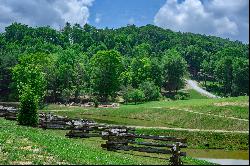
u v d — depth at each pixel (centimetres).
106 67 14738
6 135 4166
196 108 8606
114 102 14438
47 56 14362
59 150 3534
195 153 4972
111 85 14762
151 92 14425
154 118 8638
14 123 5606
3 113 6719
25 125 5550
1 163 2908
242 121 7006
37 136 4294
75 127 5241
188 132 5872
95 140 4847
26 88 5725
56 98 14188
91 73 15688
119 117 9231
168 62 19188
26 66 11731
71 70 14475
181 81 19325
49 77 13750
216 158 4484
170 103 10031
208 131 5809
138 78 17525
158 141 5278
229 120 7144
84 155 3397
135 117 9019
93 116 9419
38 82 10538
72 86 14562
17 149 3447
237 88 14088
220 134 5669
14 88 13488
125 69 19412
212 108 8306
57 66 15562
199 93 19012
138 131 6053
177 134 5875
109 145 4141
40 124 5619
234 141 5481
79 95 14825
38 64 13525
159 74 18275
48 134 4806
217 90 19612
